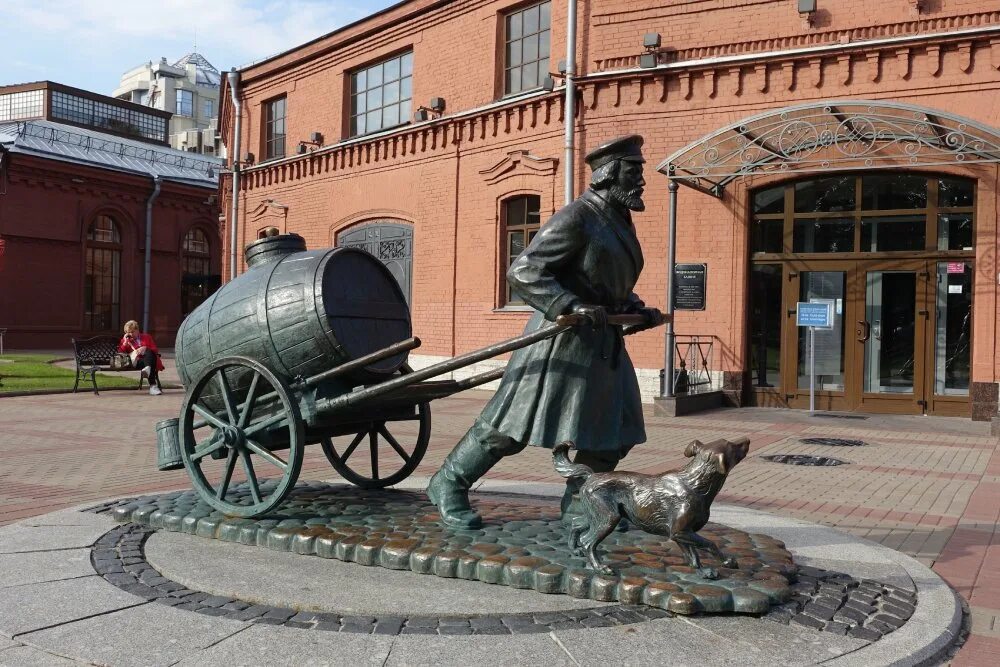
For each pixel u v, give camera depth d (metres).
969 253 13.23
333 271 5.32
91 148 36.75
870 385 13.96
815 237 14.34
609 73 15.14
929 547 5.35
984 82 12.57
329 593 3.88
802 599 3.86
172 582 4.16
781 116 12.79
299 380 5.12
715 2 14.45
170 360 29.33
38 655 3.29
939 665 3.43
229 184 25.47
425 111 18.73
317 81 22.20
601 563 3.96
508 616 3.64
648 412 13.55
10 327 32.25
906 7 13.05
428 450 9.59
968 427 11.95
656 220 14.96
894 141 12.83
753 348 14.73
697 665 3.19
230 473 5.23
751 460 8.91
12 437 10.63
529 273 4.23
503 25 17.53
